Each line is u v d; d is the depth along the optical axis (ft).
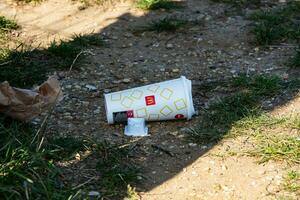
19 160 12.50
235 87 17.47
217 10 24.02
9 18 22.40
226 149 14.24
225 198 12.50
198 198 12.50
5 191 11.74
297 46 20.59
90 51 20.21
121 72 18.86
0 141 13.50
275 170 13.41
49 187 12.00
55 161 13.53
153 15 23.41
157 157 13.99
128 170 13.32
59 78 18.20
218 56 20.10
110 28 22.25
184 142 14.62
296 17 23.00
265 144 14.33
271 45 20.77
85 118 15.83
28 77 17.62
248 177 13.20
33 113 14.55
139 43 21.18
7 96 14.24
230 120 15.43
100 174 13.16
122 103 15.14
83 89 17.61
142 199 12.40
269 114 15.85
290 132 14.92
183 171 13.44
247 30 22.12
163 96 15.16
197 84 17.88
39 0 23.97
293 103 16.48
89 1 24.20
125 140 14.69
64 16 23.00
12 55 18.79
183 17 23.27
